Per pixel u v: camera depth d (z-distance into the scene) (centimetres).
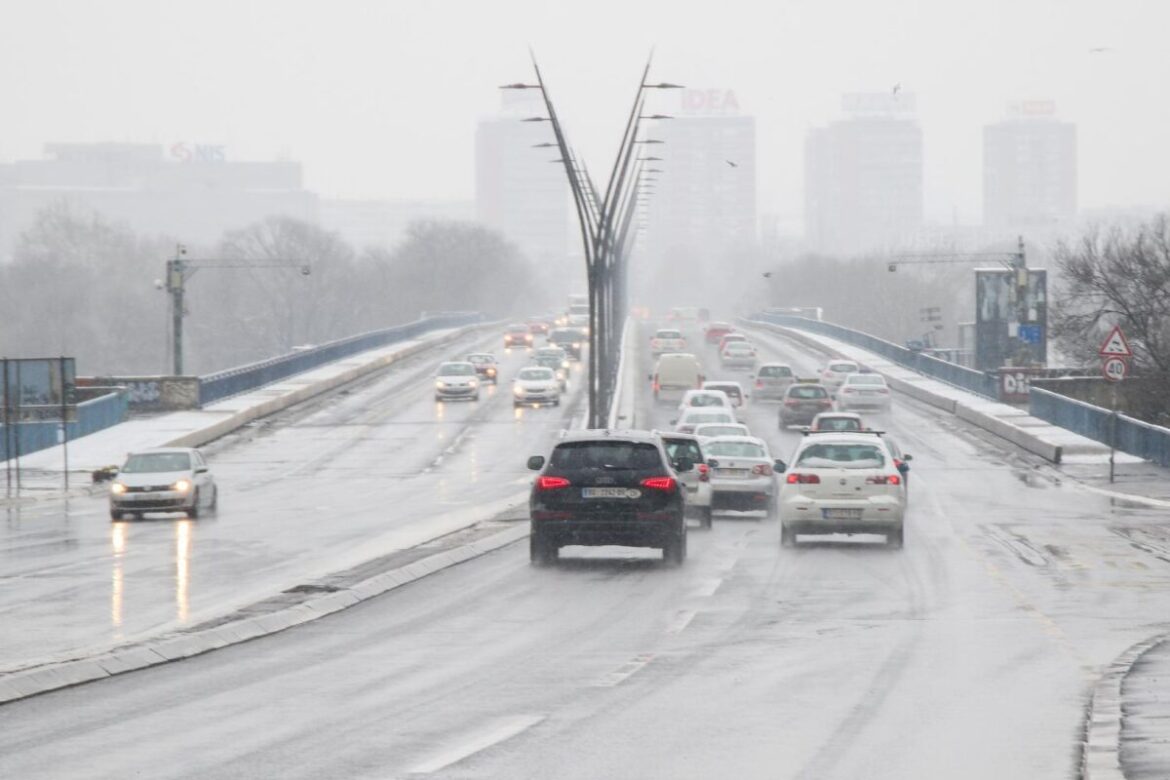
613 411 18912
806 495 7506
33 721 3291
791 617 5084
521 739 3091
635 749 2998
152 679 3853
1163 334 18912
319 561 6962
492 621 4981
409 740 3078
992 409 19062
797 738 3114
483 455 15512
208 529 9006
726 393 19200
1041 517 9781
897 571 6562
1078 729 3216
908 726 3247
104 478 13638
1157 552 7494
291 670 3994
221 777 2741
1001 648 4388
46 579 6312
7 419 12688
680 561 6675
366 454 15775
